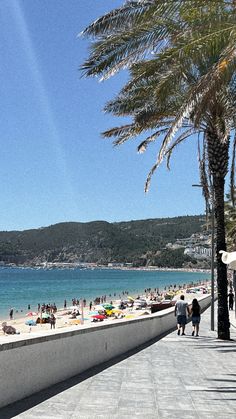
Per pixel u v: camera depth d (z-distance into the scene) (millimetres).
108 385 8945
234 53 9141
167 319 22719
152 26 11000
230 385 9227
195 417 6762
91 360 11195
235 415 6918
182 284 157125
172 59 10539
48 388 8531
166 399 7891
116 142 20344
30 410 6852
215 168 18516
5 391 7109
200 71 14781
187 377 10078
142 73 11703
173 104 16469
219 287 18859
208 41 9953
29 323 46719
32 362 8000
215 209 18797
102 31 10828
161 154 9742
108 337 12703
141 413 6906
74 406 7191
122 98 17844
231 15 10031
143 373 10469
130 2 10438
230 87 12969
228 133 13453
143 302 67500
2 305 75000
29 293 102562
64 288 123312
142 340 17078
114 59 11859
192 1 9875
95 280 177875
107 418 6566
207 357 13469
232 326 26297
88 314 54438
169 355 13820
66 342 9555
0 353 6980
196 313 20203
